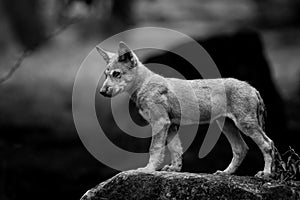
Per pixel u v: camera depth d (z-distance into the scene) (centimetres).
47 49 2811
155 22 3159
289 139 1459
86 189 1396
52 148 1546
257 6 3388
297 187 748
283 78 2408
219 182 733
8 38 2917
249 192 725
